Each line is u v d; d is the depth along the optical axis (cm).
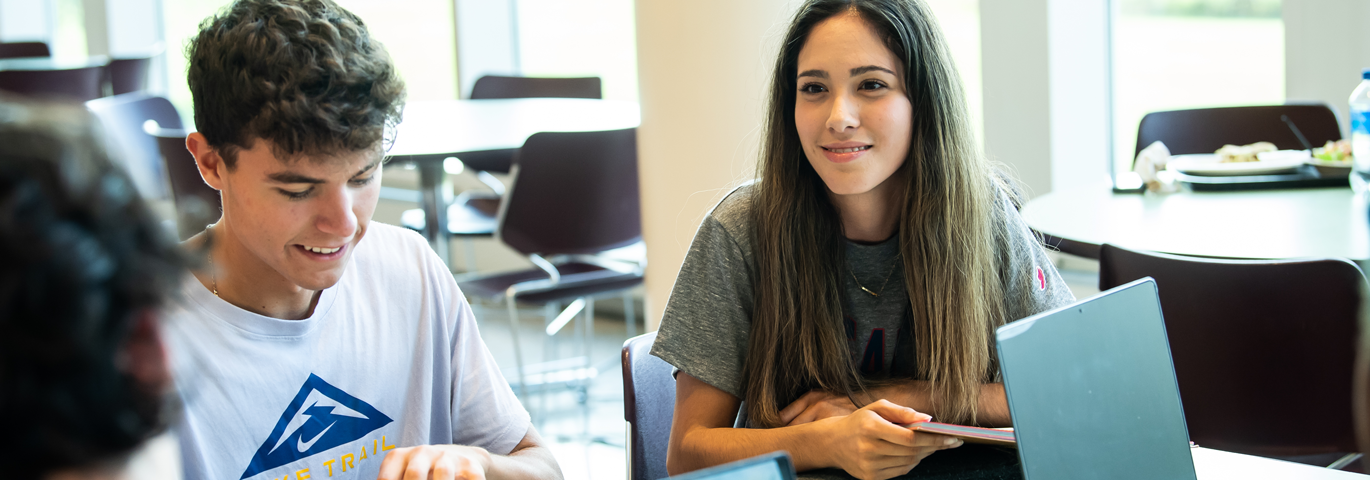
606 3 456
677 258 273
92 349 36
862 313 133
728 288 133
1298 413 158
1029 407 88
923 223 127
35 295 35
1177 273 160
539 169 293
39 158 36
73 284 35
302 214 97
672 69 262
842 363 129
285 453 113
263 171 95
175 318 42
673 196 270
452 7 504
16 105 39
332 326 117
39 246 35
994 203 136
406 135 323
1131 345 100
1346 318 150
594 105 392
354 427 119
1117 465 95
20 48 653
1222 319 158
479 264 512
